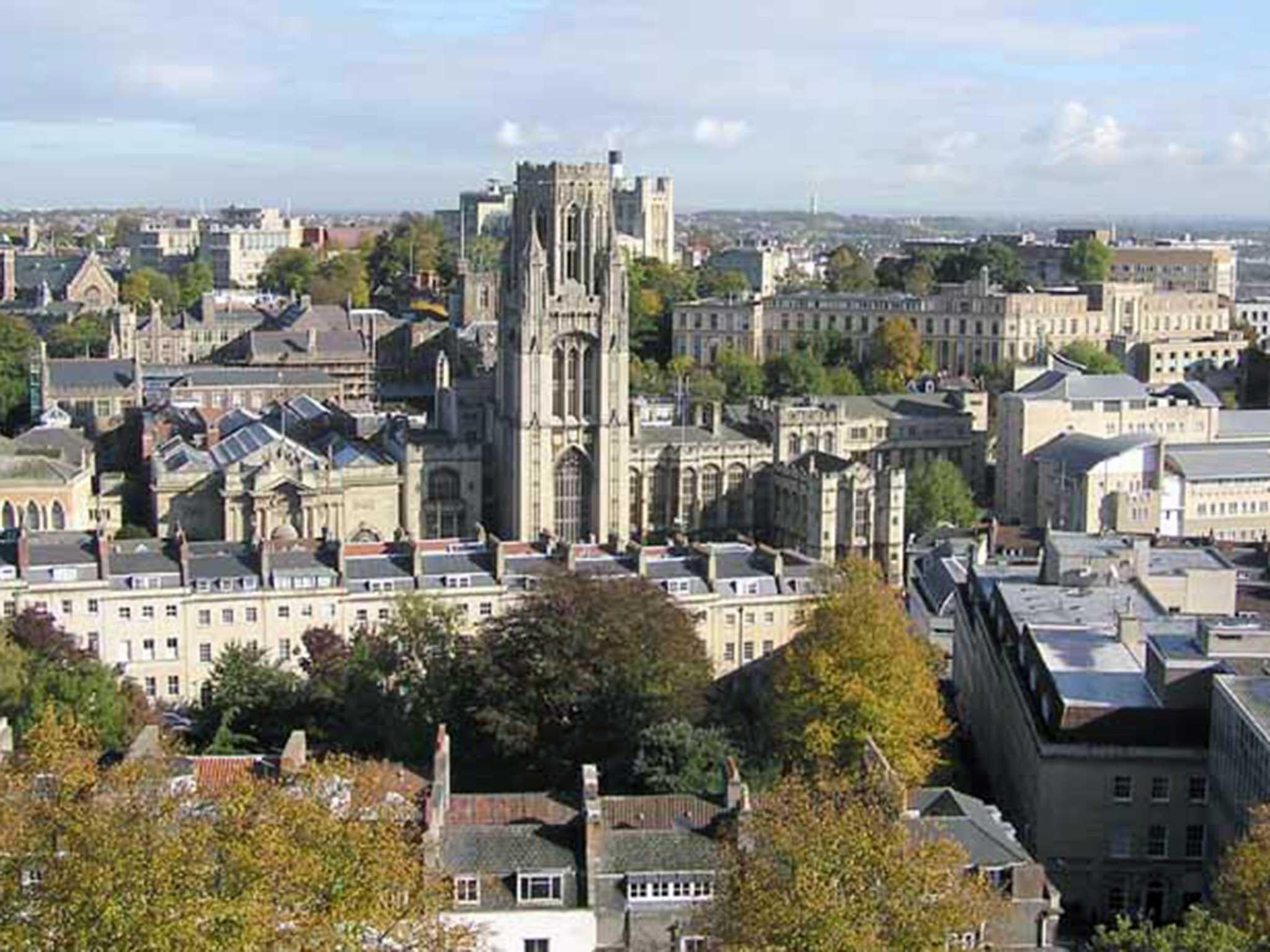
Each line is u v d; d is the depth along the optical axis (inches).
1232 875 5378.9
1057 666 7485.2
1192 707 7071.9
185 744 7770.7
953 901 4874.5
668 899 5521.7
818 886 4667.8
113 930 4138.8
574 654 7716.5
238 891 4298.7
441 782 5718.5
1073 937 6811.0
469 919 5403.5
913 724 7568.9
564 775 7421.3
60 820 4537.4
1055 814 7076.8
